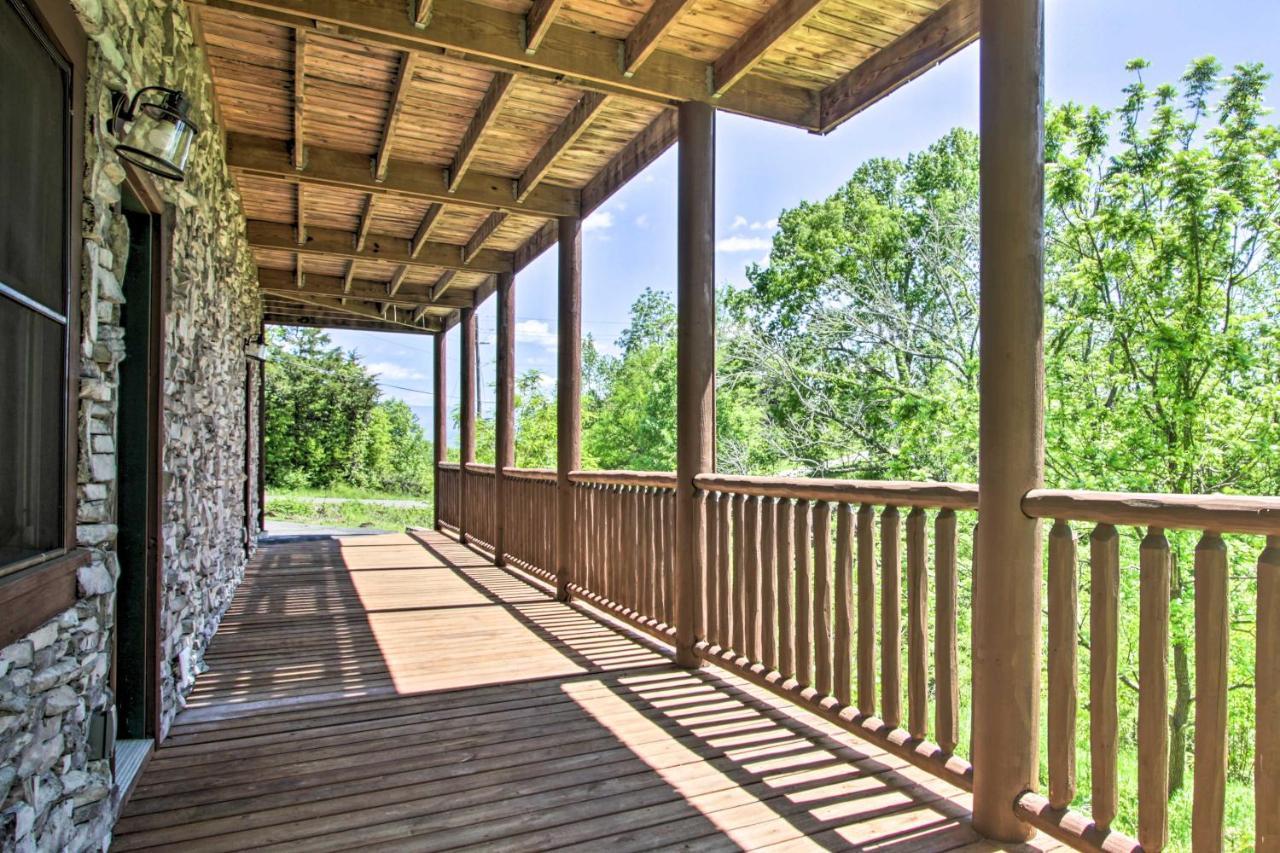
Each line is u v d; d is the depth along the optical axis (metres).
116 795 2.14
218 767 2.53
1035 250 2.04
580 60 3.45
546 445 23.38
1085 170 10.34
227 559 5.08
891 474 12.84
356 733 2.85
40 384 1.52
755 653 3.29
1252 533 1.51
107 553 1.96
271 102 4.27
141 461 2.64
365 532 10.45
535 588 5.96
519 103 4.27
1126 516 1.75
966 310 12.91
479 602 5.39
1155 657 1.71
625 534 4.54
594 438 23.30
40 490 1.52
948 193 14.99
